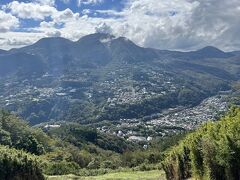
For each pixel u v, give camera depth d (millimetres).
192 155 36125
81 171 82438
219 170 31391
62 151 108188
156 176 58344
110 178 58500
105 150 152375
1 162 39344
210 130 33688
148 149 131250
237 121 29859
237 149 28672
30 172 42312
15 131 105938
